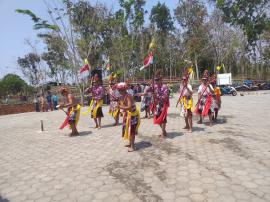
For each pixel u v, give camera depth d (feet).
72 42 86.74
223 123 33.58
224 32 152.87
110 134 30.40
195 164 19.24
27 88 179.11
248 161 19.36
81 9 90.17
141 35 145.38
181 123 34.99
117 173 18.44
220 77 117.08
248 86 121.39
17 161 22.75
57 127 38.22
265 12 121.80
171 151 22.52
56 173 19.20
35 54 153.38
